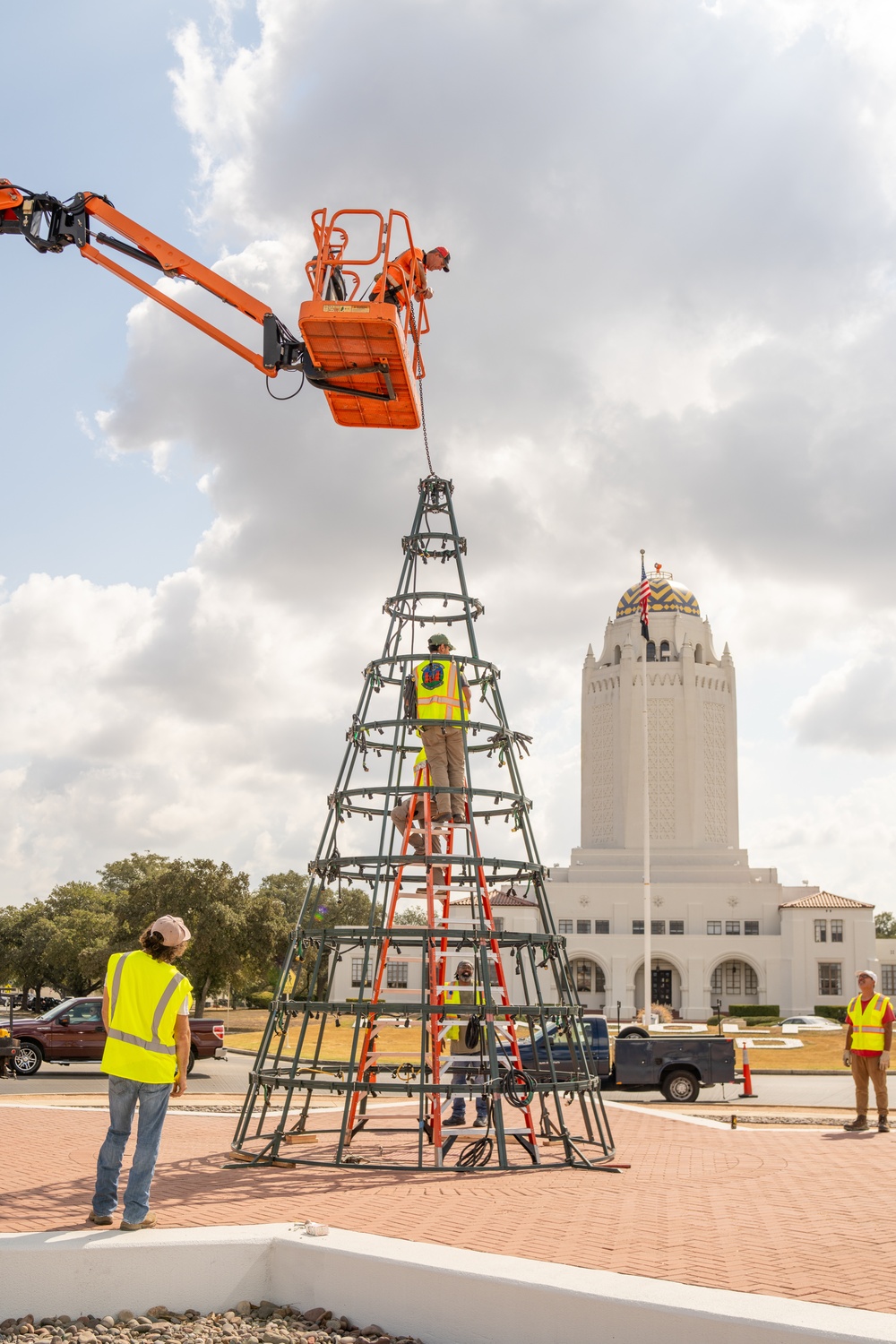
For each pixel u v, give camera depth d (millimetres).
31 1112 17375
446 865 12992
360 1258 6812
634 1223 8336
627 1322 5910
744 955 82312
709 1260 7082
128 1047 7828
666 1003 84312
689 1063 24531
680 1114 19656
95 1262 6898
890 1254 7367
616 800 90688
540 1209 8922
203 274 15805
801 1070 34562
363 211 14445
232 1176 10688
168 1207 8719
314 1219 8289
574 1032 13156
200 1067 32812
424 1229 7941
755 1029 60156
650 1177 11055
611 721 92562
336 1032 47156
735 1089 28984
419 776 13289
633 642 92875
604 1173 11336
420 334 15477
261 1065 12117
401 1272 6641
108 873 106375
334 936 11953
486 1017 11148
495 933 11852
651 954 83312
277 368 15359
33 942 96938
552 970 13227
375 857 11984
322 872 12719
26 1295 6801
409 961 13156
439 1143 11305
